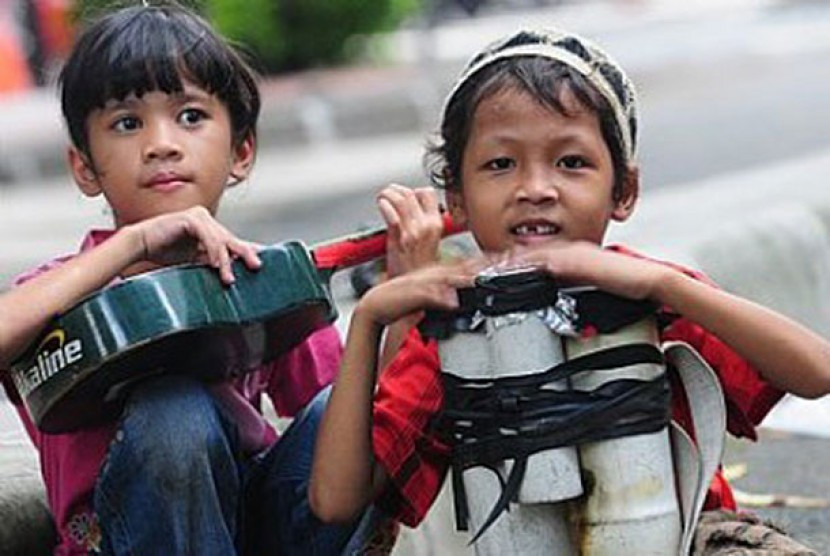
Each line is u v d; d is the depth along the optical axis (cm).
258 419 328
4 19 1636
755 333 279
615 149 290
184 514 296
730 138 1264
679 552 276
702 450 283
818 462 509
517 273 269
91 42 317
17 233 1085
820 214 736
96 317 281
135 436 295
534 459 269
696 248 642
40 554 354
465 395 274
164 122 315
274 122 1494
